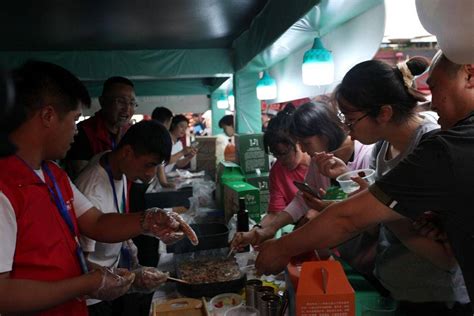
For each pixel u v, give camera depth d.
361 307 1.05
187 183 3.77
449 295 1.09
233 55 4.61
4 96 0.43
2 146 0.46
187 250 1.69
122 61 4.62
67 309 1.09
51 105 0.98
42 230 0.99
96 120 2.41
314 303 0.85
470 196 0.76
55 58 4.51
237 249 1.65
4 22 3.22
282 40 2.62
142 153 1.45
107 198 1.52
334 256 1.37
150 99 7.95
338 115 1.55
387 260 1.17
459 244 0.81
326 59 2.14
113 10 2.99
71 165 2.31
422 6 0.75
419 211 0.83
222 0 2.81
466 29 0.68
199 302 1.25
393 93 1.07
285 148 2.06
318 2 1.72
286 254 1.04
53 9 2.90
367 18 1.90
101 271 1.05
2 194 0.89
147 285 1.27
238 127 4.50
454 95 0.85
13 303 0.86
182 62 4.67
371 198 0.89
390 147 1.28
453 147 0.78
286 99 3.60
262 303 1.05
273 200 2.21
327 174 1.48
